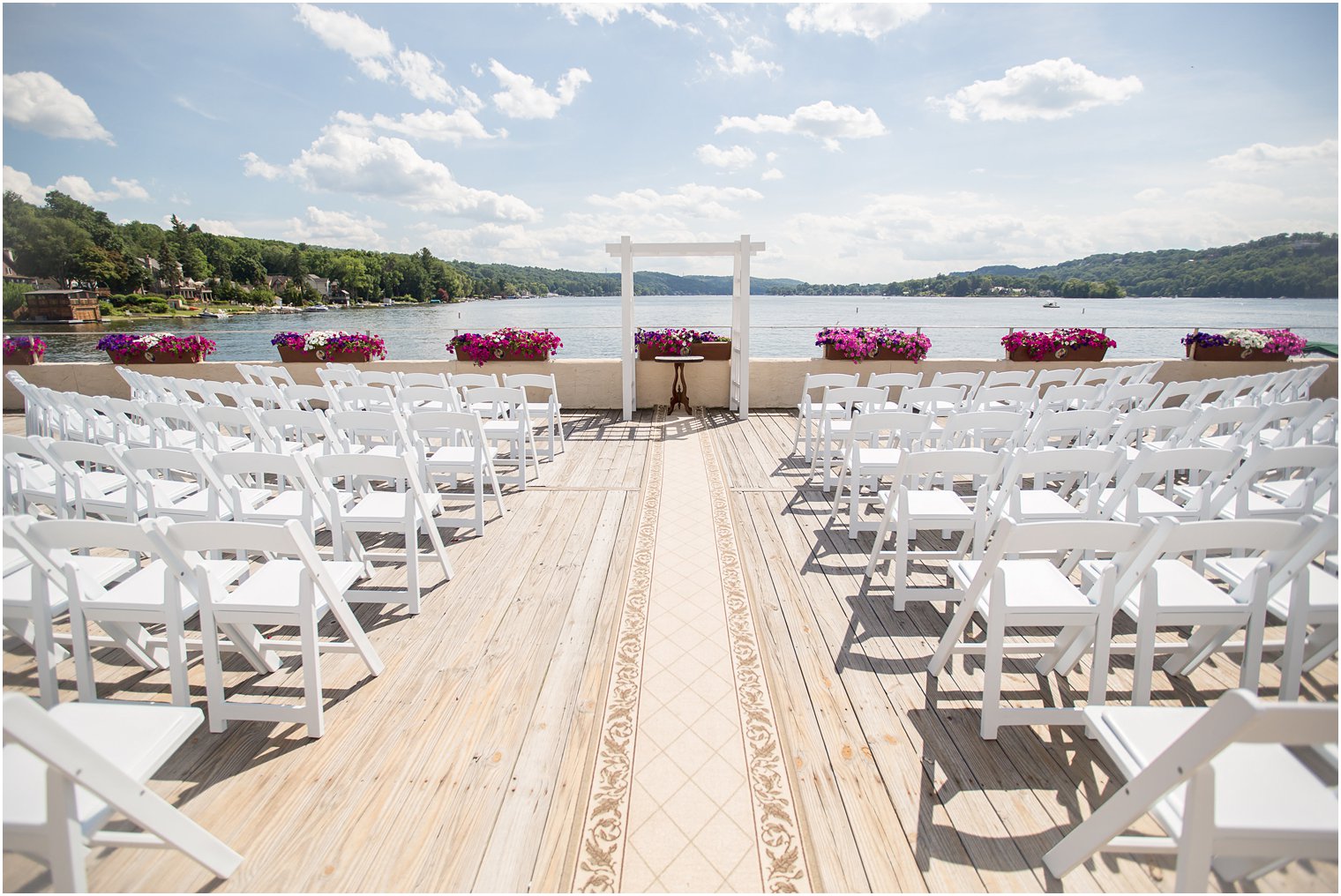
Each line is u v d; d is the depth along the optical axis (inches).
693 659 112.3
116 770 58.0
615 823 76.9
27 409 243.9
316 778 84.2
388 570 148.3
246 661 113.1
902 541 126.7
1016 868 70.4
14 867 70.0
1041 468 118.6
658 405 349.1
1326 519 77.1
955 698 101.6
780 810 78.9
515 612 128.9
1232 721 44.4
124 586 96.7
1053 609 86.4
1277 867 58.6
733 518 181.5
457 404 205.0
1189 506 130.3
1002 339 350.6
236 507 132.2
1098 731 67.7
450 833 75.4
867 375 343.6
